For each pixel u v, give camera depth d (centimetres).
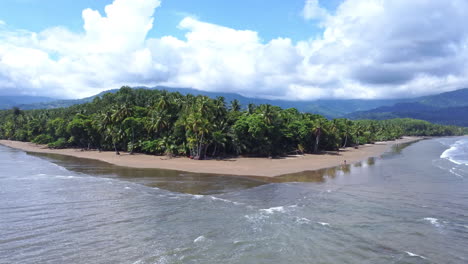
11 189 3269
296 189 3419
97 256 1661
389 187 3544
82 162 5894
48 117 12606
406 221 2275
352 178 4203
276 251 1731
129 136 7731
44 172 4509
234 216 2378
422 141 17038
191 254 1688
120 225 2155
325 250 1750
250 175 4459
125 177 4144
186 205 2686
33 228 2083
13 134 12694
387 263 1592
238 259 1628
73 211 2475
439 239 1930
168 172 4678
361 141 13050
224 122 7512
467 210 2572
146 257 1648
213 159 6662
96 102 10725
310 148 9031
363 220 2295
